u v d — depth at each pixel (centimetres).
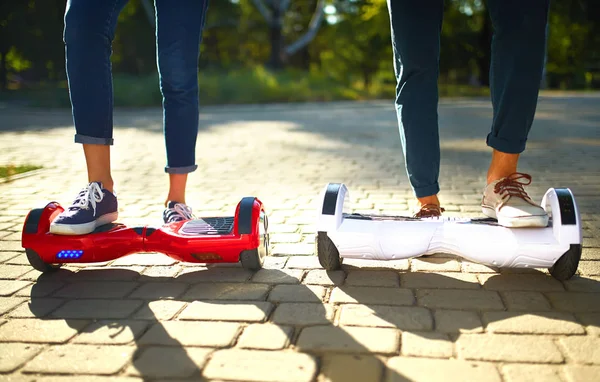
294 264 299
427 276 277
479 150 770
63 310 241
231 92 1984
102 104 280
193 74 304
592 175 564
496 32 270
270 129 1088
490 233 259
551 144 797
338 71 3822
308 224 387
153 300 251
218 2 3684
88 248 275
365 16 3203
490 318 225
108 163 291
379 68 3541
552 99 1827
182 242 272
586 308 234
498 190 272
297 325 221
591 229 360
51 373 187
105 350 203
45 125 1224
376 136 957
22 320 231
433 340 206
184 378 182
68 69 277
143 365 191
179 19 293
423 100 285
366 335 211
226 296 254
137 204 467
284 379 180
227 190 522
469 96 2209
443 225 266
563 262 258
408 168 298
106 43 278
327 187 286
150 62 3388
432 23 277
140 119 1371
